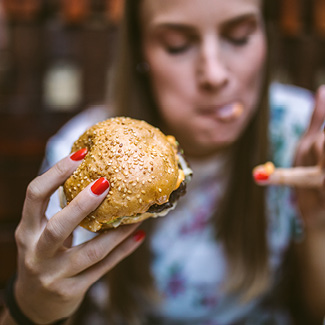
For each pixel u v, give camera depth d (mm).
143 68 558
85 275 369
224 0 469
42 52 795
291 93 739
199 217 617
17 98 791
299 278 641
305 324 626
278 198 647
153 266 617
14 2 746
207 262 615
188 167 386
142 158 336
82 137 369
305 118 688
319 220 530
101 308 603
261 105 578
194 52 500
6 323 392
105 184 324
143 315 592
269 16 556
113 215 331
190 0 466
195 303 609
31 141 741
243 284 593
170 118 535
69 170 342
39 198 342
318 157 435
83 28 783
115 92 576
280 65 769
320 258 596
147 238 583
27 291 367
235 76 509
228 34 494
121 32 550
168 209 358
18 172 735
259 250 595
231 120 526
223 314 604
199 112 518
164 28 487
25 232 354
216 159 598
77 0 749
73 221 325
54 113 790
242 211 598
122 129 354
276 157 667
